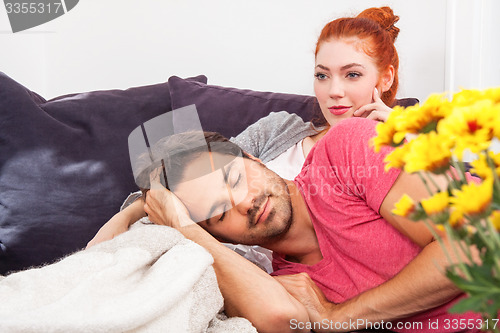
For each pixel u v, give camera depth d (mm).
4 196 1268
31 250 1236
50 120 1337
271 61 1899
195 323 871
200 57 1933
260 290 1005
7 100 1327
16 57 1896
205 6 1923
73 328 754
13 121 1314
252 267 1037
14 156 1297
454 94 523
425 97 1841
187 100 1466
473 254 831
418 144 468
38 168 1285
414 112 504
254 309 995
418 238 964
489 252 470
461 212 444
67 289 858
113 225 1183
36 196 1262
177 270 887
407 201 486
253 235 1129
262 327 995
